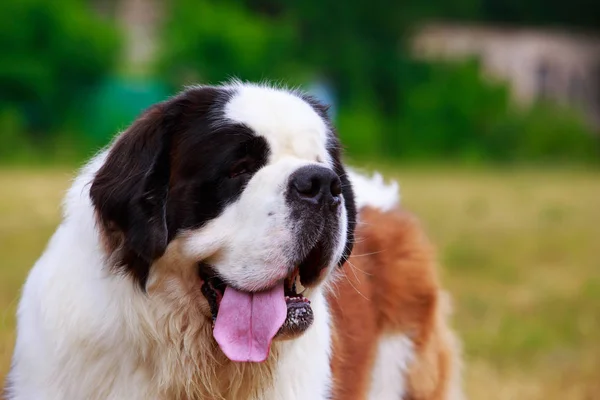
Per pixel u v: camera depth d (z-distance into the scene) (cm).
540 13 6700
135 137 471
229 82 565
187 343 479
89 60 3872
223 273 464
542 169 4547
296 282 490
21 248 1380
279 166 462
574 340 1010
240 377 492
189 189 461
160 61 4131
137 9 5650
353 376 585
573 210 2355
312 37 4912
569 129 5003
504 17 6644
